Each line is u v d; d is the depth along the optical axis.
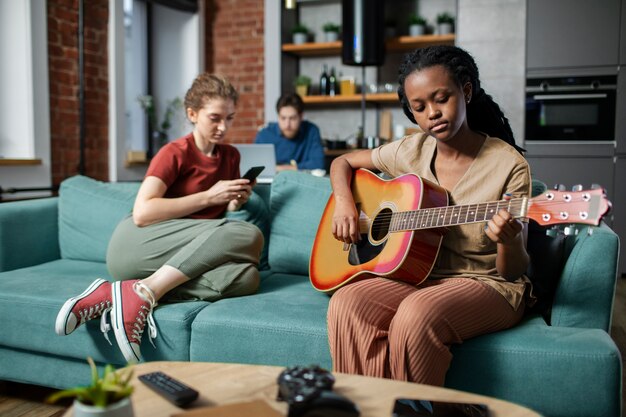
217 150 2.44
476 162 1.71
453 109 1.62
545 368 1.50
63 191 2.80
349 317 1.54
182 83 6.05
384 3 5.22
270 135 4.94
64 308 1.81
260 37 6.20
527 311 1.84
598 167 4.94
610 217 4.91
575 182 5.00
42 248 2.70
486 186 1.68
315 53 5.96
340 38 5.76
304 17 6.12
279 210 2.47
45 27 4.35
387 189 1.87
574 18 4.91
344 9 5.21
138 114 5.87
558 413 1.51
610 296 1.66
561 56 4.96
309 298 1.99
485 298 1.59
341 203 1.92
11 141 4.31
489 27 5.11
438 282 1.73
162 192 2.22
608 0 4.82
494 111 1.84
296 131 4.84
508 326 1.65
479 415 1.01
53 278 2.27
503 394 1.54
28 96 4.26
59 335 1.95
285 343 1.73
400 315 1.48
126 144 5.29
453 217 1.57
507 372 1.53
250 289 2.06
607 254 1.66
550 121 5.03
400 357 1.45
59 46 4.53
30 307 1.99
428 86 1.61
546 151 5.05
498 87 5.12
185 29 6.02
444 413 1.02
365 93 5.78
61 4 4.53
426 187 1.73
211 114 2.29
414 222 1.69
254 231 2.15
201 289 2.01
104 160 5.02
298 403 0.98
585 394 1.48
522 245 1.54
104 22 4.95
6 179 4.11
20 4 4.21
